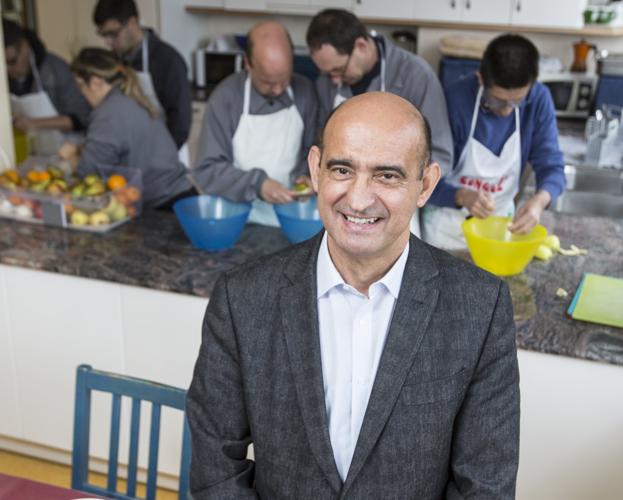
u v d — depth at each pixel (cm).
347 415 114
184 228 229
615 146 340
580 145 370
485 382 114
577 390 180
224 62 450
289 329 114
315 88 256
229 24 471
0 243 233
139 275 213
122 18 318
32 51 355
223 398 120
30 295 228
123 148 272
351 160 99
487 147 249
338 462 115
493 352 113
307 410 112
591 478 187
